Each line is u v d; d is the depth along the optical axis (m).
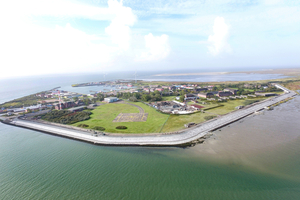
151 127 85.00
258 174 48.34
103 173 50.84
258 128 81.31
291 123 86.94
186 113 107.50
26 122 100.62
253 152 59.72
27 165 56.72
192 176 48.16
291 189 42.38
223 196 40.97
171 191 43.06
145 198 41.22
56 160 58.94
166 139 69.88
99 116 109.94
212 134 75.00
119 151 62.84
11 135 82.00
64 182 47.88
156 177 48.25
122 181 47.19
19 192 44.81
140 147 65.06
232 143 66.50
